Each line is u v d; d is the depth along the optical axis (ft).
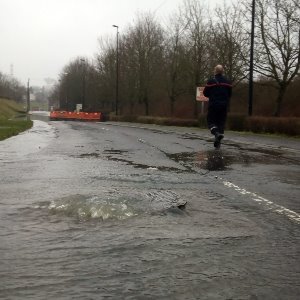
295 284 9.98
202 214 15.85
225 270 10.70
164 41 165.58
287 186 21.30
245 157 33.37
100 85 225.15
